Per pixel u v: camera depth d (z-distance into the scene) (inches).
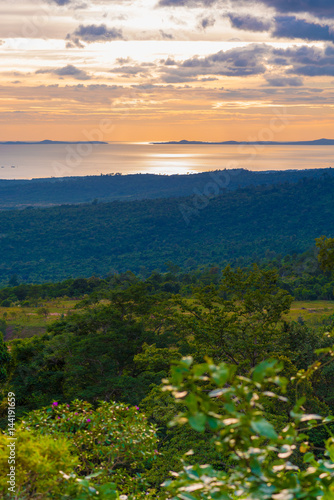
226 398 77.9
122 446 262.1
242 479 88.3
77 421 270.2
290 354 677.3
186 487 95.4
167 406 550.3
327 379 819.4
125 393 815.1
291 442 85.6
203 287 723.4
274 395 82.4
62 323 1129.4
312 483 89.0
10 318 2357.3
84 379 908.0
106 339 938.1
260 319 671.1
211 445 426.6
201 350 658.2
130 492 233.8
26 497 146.7
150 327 1035.3
